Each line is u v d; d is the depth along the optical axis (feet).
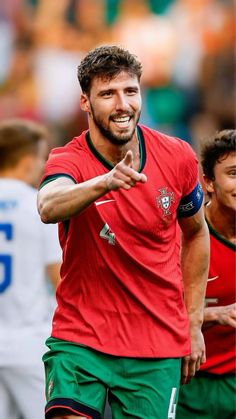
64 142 110.01
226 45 111.34
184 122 111.75
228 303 50.06
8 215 52.95
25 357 52.49
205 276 45.80
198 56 111.04
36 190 54.54
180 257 45.80
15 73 110.83
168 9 112.06
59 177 41.34
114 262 42.60
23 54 111.04
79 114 110.52
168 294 43.45
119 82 41.22
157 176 42.75
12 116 110.32
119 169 37.52
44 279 53.52
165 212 42.78
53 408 41.96
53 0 112.16
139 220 42.32
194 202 44.24
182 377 45.34
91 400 42.65
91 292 43.01
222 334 49.88
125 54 41.52
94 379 42.75
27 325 52.80
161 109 110.63
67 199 38.86
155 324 43.27
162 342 43.29
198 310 45.52
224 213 49.01
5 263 52.80
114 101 41.22
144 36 110.22
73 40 111.34
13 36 111.96
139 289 42.96
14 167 54.13
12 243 52.90
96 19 111.86
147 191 42.47
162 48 110.32
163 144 43.34
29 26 112.06
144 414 43.29
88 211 42.06
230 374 50.93
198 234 45.44
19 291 52.75
